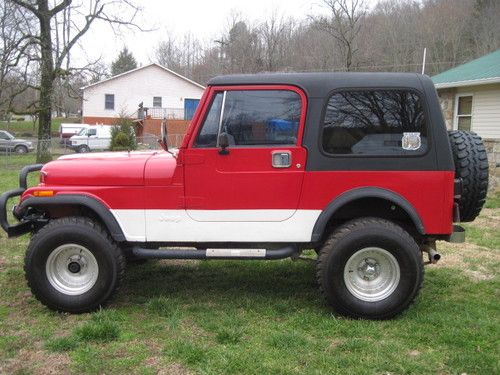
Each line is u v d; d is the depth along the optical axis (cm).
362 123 436
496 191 1148
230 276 564
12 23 2117
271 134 441
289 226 442
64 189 455
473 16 4131
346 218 470
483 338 402
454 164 443
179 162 442
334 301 438
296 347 387
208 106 443
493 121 1488
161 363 367
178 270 587
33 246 452
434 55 3981
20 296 508
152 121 3672
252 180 439
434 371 355
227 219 445
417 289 436
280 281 546
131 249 467
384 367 358
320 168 435
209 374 351
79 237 449
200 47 5772
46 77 2244
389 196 430
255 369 356
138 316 454
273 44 4156
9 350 389
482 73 1519
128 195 450
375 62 3847
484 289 525
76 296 455
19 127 5575
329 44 3756
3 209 474
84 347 391
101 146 3023
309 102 436
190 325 434
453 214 442
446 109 1666
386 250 433
